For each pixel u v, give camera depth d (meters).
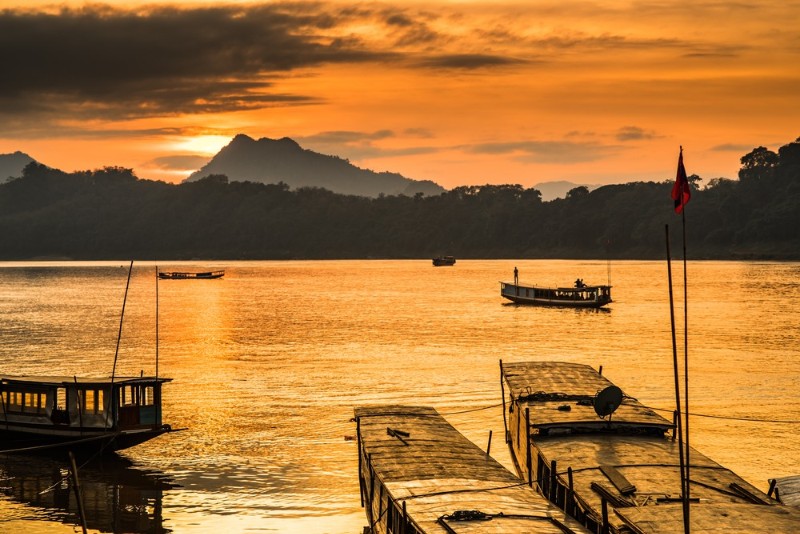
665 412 67.00
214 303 177.75
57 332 125.50
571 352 101.19
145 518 46.22
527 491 37.31
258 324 134.50
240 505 47.75
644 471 39.25
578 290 158.88
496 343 109.56
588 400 51.19
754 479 50.25
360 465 48.34
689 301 169.62
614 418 46.97
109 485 51.34
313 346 107.50
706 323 130.88
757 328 123.69
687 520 31.06
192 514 46.69
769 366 89.56
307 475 52.44
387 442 45.81
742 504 33.56
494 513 33.97
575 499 36.59
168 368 90.88
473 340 112.75
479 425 63.75
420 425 49.94
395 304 171.00
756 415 66.12
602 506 32.47
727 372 86.00
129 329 129.00
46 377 59.66
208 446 58.72
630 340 111.94
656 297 179.75
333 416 67.00
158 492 49.97
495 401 72.00
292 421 65.50
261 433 61.97
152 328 130.00
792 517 32.31
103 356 100.25
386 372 87.06
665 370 87.50
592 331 121.94
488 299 181.75
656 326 127.62
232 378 84.06
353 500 48.31
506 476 40.00
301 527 44.53
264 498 48.75
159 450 57.84
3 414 58.12
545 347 105.56
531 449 45.12
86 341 114.44
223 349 105.19
